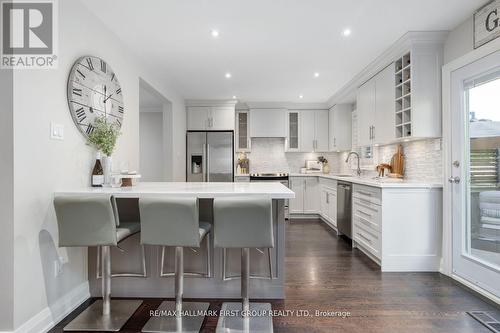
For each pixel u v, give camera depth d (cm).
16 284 172
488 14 236
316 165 645
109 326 197
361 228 359
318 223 545
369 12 250
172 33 287
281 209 236
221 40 303
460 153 271
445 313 214
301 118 622
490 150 244
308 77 429
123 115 305
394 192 299
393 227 299
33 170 185
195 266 242
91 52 249
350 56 346
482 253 253
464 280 265
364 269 305
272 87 487
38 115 189
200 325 199
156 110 703
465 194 270
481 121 253
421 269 298
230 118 592
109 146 246
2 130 170
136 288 244
